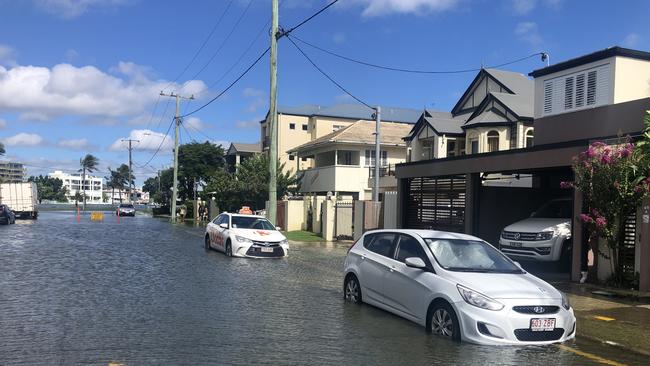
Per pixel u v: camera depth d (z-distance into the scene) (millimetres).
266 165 42156
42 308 9086
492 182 23312
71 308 9109
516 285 7453
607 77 17125
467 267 8086
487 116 27750
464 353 6703
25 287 11219
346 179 39375
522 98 28578
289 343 7074
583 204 12805
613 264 12141
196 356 6395
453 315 7316
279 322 8312
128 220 52938
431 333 7688
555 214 15578
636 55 17125
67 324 7926
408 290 8250
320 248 22531
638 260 11648
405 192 20609
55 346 6719
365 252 9797
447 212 18500
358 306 9711
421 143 33906
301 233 29984
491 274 7820
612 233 11938
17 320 8172
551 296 7371
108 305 9414
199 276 13352
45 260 16250
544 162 14094
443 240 8672
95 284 11766
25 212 50906
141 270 14336
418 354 6641
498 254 8711
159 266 15305
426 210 19531
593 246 12664
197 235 30328
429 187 19438
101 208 114938
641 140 12500
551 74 19266
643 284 11289
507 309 7012
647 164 11258
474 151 28500
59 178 166250
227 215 19859
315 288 11898
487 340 6926
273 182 24766
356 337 7453
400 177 20453
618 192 11508
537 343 7055
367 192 38188
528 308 7098
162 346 6793
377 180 25453
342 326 8102
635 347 7398
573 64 18266
